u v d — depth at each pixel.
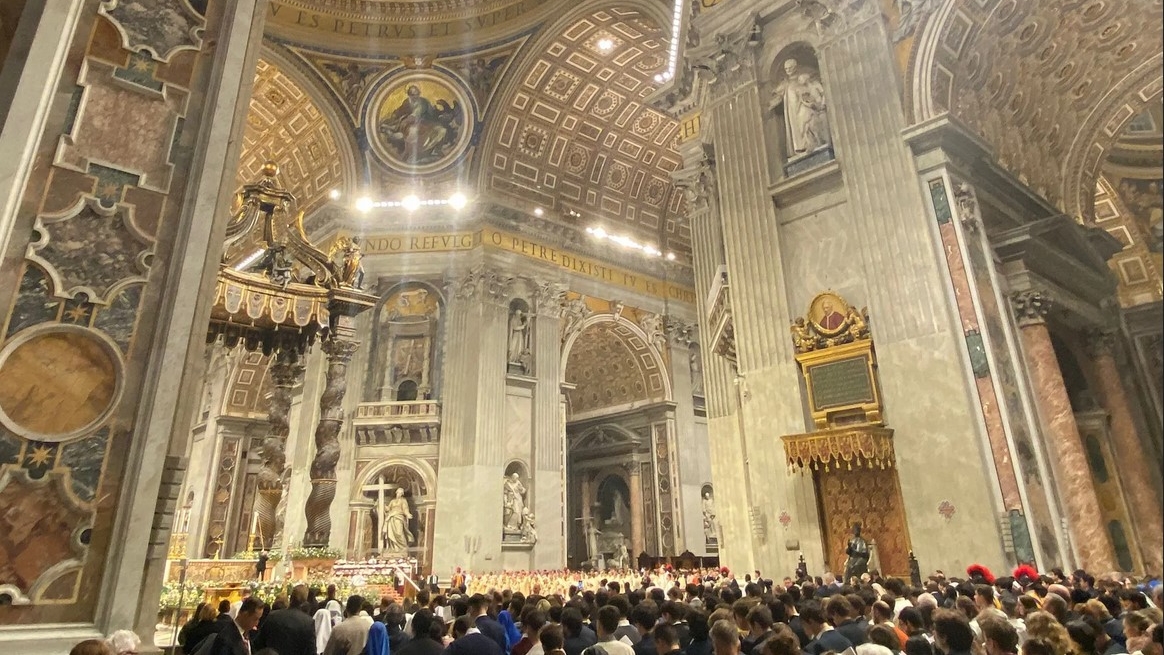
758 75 11.48
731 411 12.89
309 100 20.34
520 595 6.93
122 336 4.32
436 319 19.83
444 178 20.81
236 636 4.04
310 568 10.52
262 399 21.67
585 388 25.47
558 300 20.81
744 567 11.72
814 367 9.56
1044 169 12.91
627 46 19.83
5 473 3.81
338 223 19.98
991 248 9.31
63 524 3.91
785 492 9.47
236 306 10.38
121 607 3.90
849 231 9.77
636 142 23.06
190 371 4.54
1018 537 7.58
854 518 8.98
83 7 4.67
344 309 11.55
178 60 5.02
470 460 17.75
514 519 18.02
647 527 22.34
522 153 21.30
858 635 3.94
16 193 4.08
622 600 5.04
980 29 10.09
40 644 3.62
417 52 20.27
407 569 12.44
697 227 14.59
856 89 9.95
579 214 22.56
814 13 10.78
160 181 4.70
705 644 3.79
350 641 4.94
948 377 8.31
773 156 10.98
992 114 11.15
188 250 4.59
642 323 23.05
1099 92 13.27
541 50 19.66
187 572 10.16
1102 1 10.70
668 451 22.33
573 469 25.17
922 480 8.30
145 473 4.13
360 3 19.75
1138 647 2.99
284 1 19.23
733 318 10.67
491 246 19.92
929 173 9.11
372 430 18.56
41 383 4.00
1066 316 10.52
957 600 4.55
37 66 4.33
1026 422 8.27
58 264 4.19
